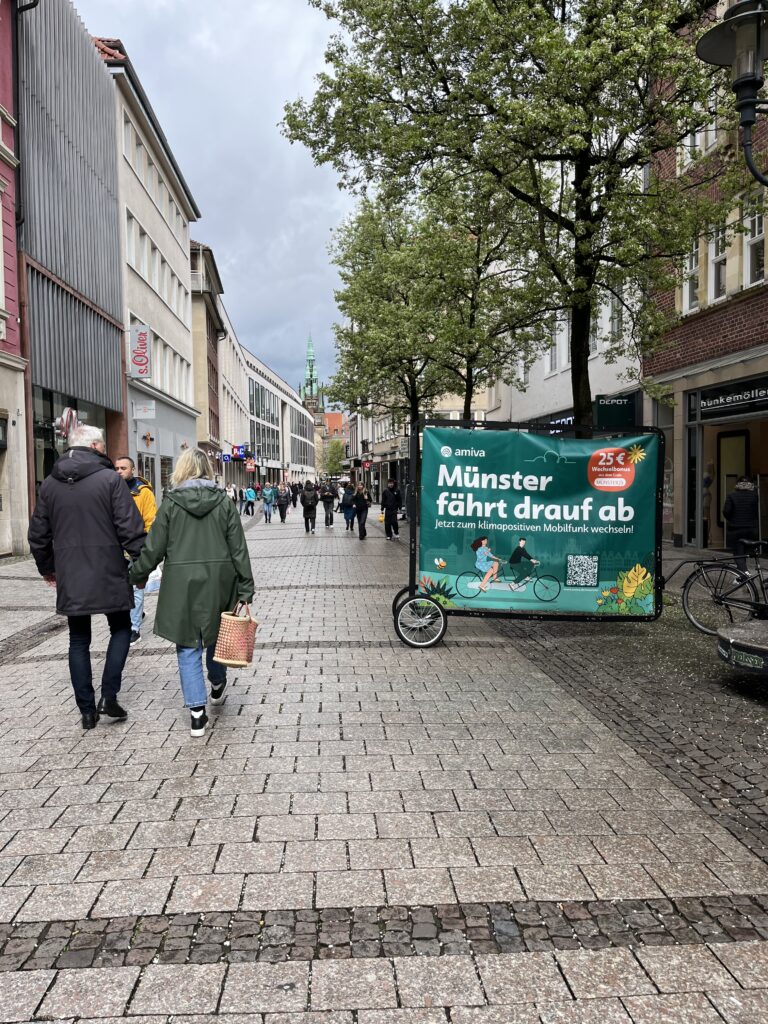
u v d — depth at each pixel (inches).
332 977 100.3
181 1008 94.7
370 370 1013.2
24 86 710.5
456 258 652.1
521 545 306.5
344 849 134.0
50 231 774.5
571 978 100.1
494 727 199.0
